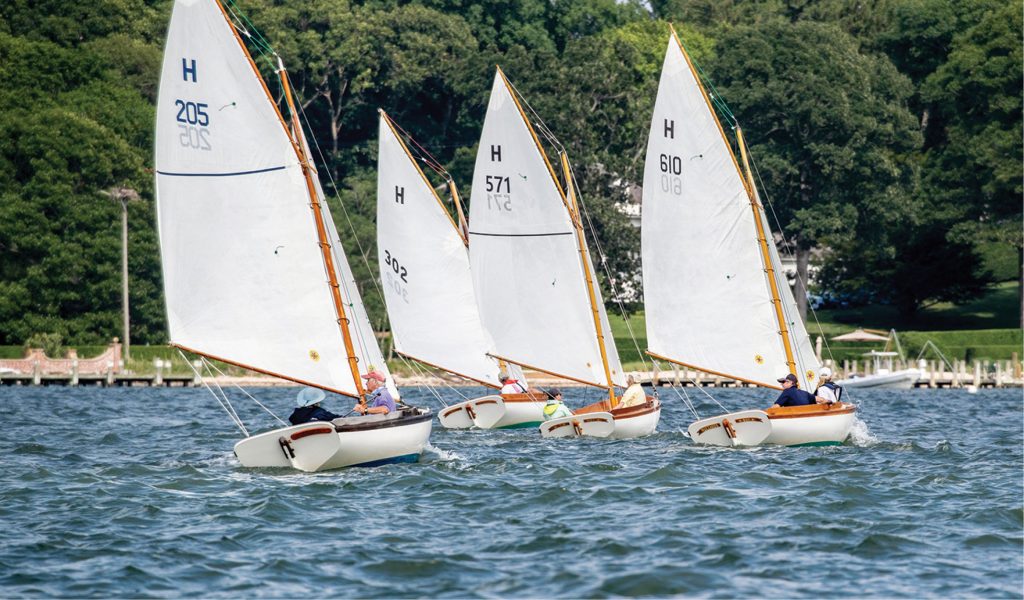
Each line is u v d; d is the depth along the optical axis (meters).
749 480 139.62
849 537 108.81
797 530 111.25
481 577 94.88
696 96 180.12
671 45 180.12
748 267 180.12
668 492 130.50
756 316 180.38
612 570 96.56
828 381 177.50
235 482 135.00
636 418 189.12
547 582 93.44
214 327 138.25
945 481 139.62
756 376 181.12
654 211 183.00
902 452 168.00
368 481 134.62
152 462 156.00
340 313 141.62
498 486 133.12
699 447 173.38
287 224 139.38
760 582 93.88
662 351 183.75
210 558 100.12
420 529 110.88
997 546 106.12
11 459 159.50
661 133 182.00
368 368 152.38
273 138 138.62
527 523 113.62
